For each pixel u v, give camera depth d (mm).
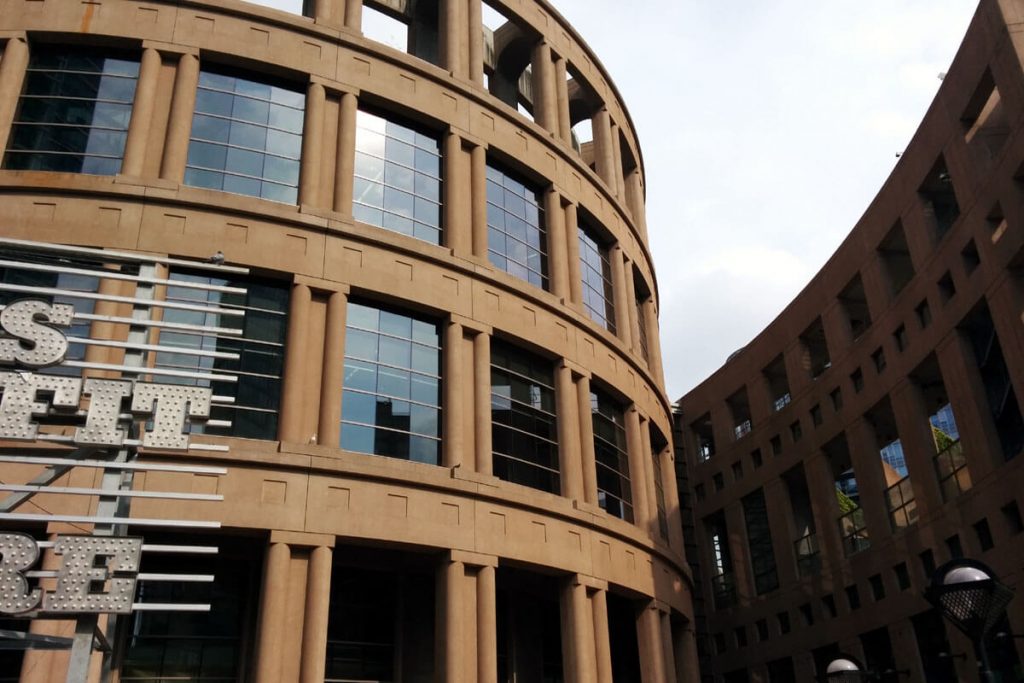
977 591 11906
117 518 13633
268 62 26125
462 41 31156
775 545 48031
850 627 41562
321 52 27078
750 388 51938
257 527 21047
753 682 48500
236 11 26156
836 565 43062
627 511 31109
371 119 27953
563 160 33031
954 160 33562
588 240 34344
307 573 21453
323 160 26000
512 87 38625
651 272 40531
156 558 21844
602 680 26188
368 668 23812
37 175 22734
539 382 28875
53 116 24312
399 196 27531
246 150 25406
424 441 24906
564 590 26656
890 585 38812
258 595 22297
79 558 13039
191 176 24469
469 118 29656
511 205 30734
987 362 32844
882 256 40656
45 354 14141
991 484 31688
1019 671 30312
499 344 28031
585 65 37156
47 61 24922
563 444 28328
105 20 24984
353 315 25000
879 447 46125
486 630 23422
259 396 22781
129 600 12938
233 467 21375
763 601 48562
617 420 32406
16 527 19469
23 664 18422
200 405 14688
